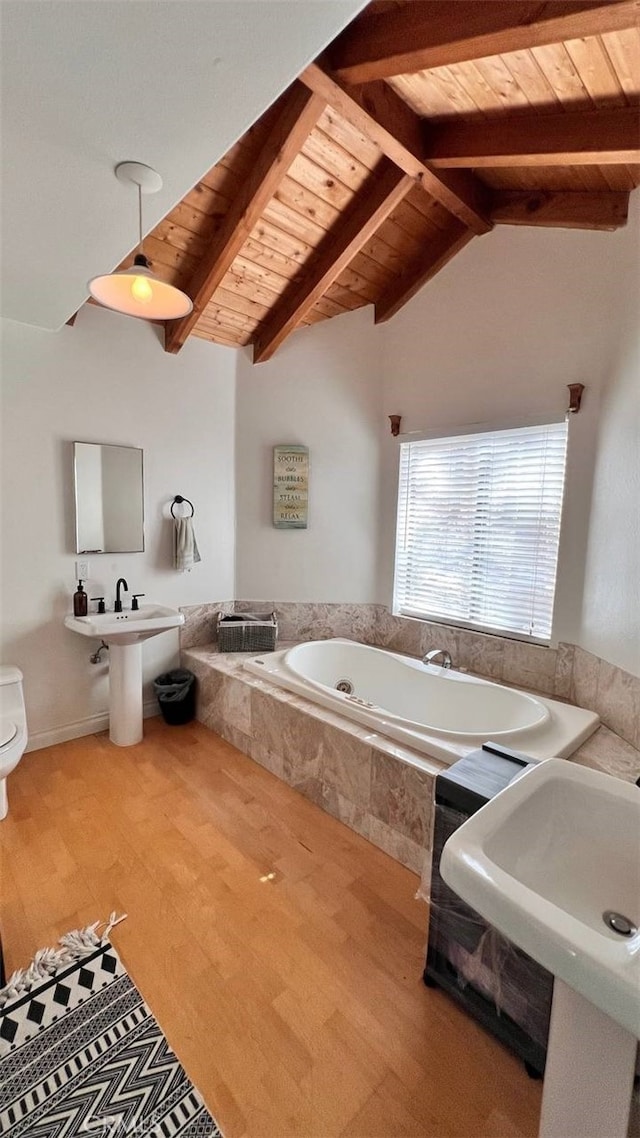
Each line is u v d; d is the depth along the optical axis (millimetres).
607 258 2182
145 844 2010
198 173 1398
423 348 3033
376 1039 1289
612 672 2070
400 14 1497
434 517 3088
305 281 2900
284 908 1700
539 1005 1188
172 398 3188
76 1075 1192
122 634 2625
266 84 1106
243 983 1430
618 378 2086
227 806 2281
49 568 2754
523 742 1886
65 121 1183
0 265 1882
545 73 1638
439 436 2965
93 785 2436
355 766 2088
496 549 2773
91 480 2850
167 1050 1250
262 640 3318
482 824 979
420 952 1547
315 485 3463
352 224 2492
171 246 2504
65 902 1707
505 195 2465
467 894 842
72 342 2736
